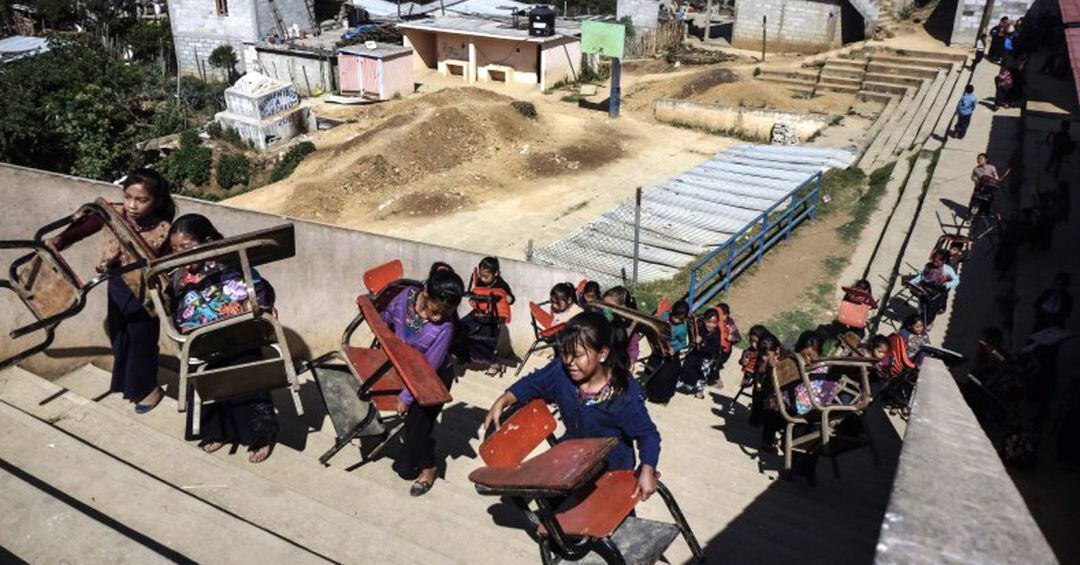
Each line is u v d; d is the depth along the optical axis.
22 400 4.96
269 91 33.34
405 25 42.31
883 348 9.98
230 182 31.84
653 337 7.69
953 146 22.61
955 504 1.96
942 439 2.29
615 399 3.80
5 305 5.36
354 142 30.27
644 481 3.68
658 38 44.62
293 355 7.36
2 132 30.36
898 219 18.77
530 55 40.41
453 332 4.98
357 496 4.73
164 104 38.12
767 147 27.45
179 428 5.10
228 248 4.10
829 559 5.54
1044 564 1.77
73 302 4.86
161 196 4.71
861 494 7.37
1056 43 28.70
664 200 23.08
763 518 6.11
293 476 4.85
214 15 44.22
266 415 4.84
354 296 7.91
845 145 26.81
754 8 40.72
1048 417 10.64
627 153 29.91
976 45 30.77
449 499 4.97
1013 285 14.79
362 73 39.00
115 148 33.25
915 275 15.21
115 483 4.01
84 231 4.77
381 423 4.99
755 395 8.75
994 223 17.12
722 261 18.55
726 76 35.62
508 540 4.52
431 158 28.41
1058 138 18.62
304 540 4.06
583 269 18.89
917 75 31.91
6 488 3.59
